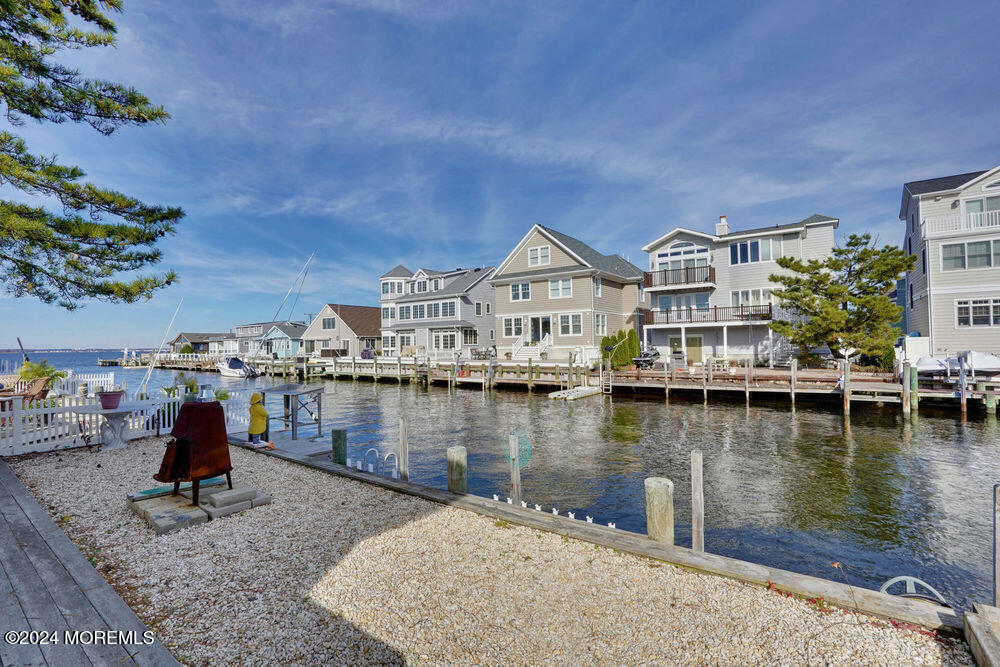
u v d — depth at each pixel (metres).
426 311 46.19
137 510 6.33
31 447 9.93
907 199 28.20
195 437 6.39
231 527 5.93
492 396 27.94
